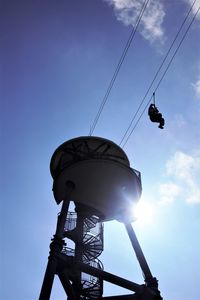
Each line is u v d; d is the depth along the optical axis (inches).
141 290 1110.4
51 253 1023.0
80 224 1257.4
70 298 1073.5
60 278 1079.0
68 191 1230.9
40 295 917.8
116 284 1120.8
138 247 1243.8
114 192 1293.1
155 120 954.7
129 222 1331.2
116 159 1274.6
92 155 1261.1
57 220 1131.9
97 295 1119.6
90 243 1214.9
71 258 1062.4
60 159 1346.0
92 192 1285.7
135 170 1355.8
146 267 1179.9
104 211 1337.4
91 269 1091.3
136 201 1328.7
